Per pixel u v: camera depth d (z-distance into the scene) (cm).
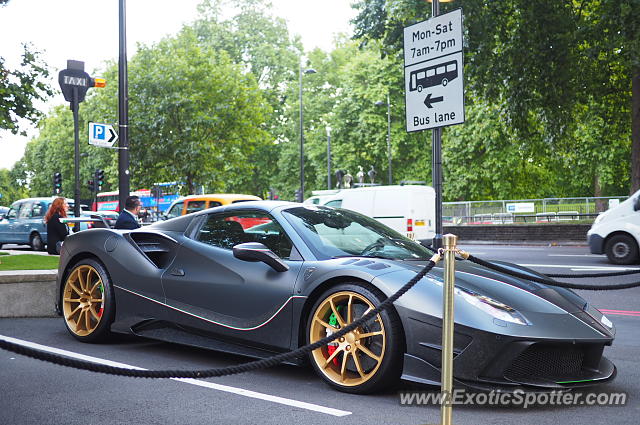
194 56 3459
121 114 1222
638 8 1599
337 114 4244
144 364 479
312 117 4694
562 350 381
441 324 370
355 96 4125
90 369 245
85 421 342
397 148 3925
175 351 528
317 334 417
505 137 2488
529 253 1706
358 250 456
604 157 3139
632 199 1297
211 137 3378
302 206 504
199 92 3303
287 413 356
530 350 372
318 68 4925
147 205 4659
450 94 840
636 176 1980
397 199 1703
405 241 495
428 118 870
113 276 539
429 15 1783
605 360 434
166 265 514
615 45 1652
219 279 473
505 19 1905
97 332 546
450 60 838
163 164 3288
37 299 708
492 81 1942
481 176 3572
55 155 6106
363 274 400
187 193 3441
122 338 579
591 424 342
